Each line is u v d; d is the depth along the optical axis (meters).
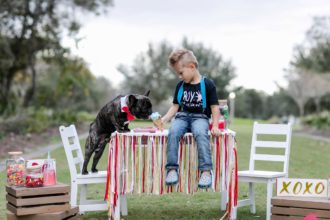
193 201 6.65
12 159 4.79
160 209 6.12
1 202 6.34
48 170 4.79
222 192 6.06
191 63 5.41
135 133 5.16
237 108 57.28
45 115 26.28
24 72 27.48
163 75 46.75
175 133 5.19
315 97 46.28
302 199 4.81
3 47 22.56
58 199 4.69
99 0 24.34
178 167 5.21
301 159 12.36
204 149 5.18
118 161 5.16
